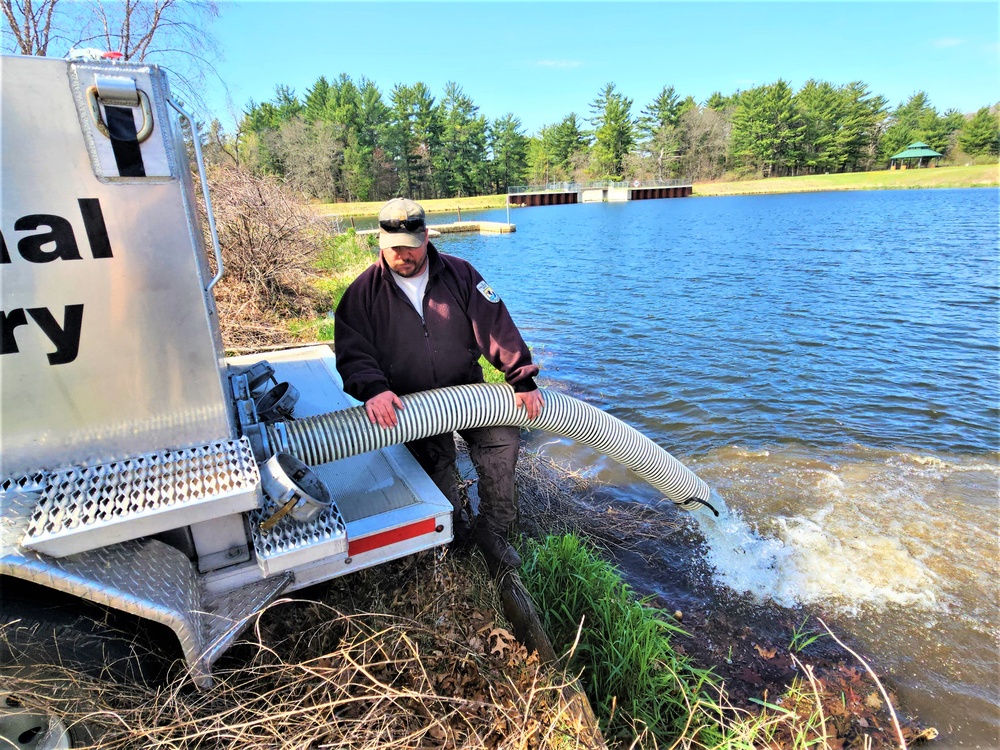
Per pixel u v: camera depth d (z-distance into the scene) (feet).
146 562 5.75
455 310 9.19
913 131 306.35
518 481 14.30
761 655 10.07
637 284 47.73
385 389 8.59
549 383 23.97
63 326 5.24
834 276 48.37
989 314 34.47
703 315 36.19
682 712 8.47
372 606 7.82
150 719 5.81
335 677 6.61
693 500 12.68
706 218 121.29
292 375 12.52
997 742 8.52
